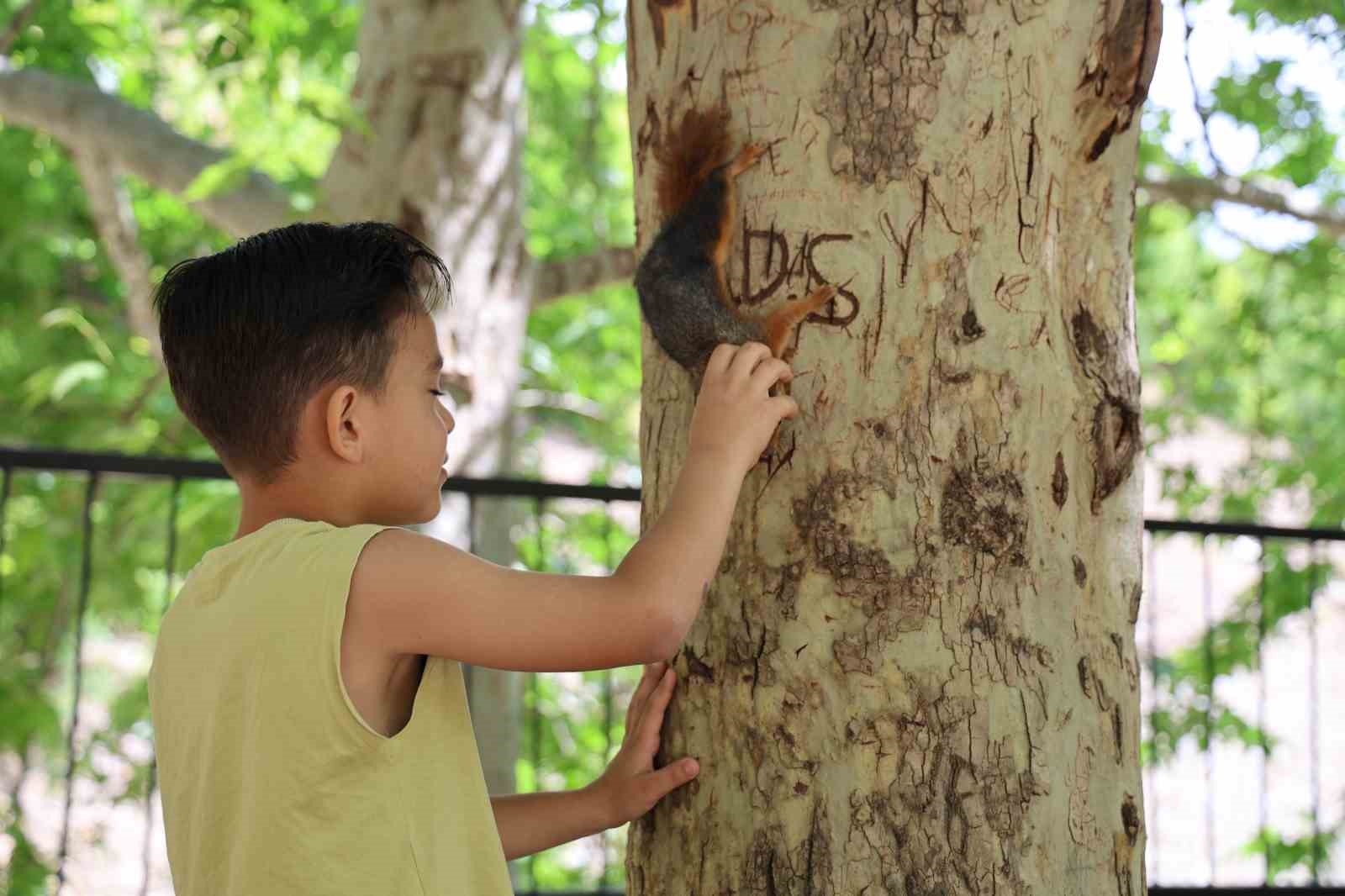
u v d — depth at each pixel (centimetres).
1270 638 574
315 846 114
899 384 139
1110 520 151
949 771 136
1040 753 139
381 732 120
